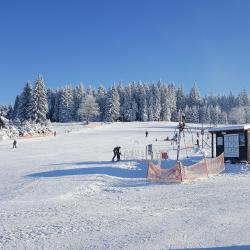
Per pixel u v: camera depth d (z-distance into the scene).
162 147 54.03
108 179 25.59
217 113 173.88
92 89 183.00
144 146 56.50
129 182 24.59
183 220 12.34
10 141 70.94
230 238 10.01
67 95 158.12
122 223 12.19
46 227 11.84
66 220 12.83
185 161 34.09
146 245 9.59
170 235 10.47
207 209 13.98
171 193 18.64
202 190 19.12
